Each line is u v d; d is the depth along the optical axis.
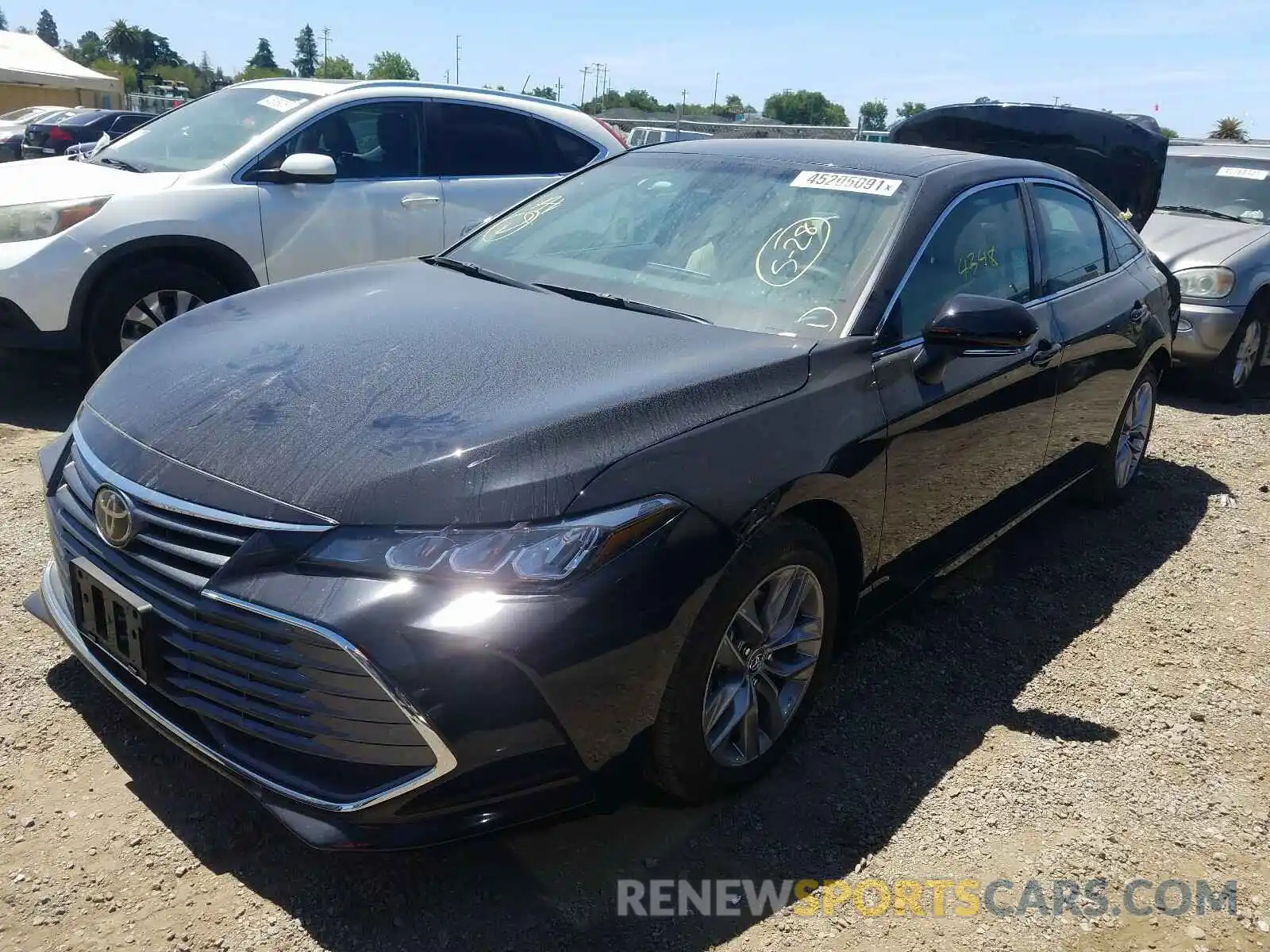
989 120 7.88
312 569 2.20
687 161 3.99
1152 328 4.91
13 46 38.94
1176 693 3.56
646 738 2.45
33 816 2.57
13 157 24.41
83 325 5.40
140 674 2.43
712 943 2.36
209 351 2.91
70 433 2.94
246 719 2.31
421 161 6.41
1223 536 4.96
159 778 2.75
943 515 3.48
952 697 3.44
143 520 2.40
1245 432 6.71
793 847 2.68
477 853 2.58
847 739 3.16
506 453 2.31
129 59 119.62
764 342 2.97
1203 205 8.37
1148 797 2.98
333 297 3.35
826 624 3.00
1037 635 3.91
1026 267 3.99
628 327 3.07
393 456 2.32
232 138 6.08
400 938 2.31
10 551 3.86
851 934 2.42
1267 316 7.41
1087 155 7.57
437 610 2.15
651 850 2.64
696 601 2.42
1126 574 4.49
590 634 2.24
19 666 3.17
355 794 2.22
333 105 6.13
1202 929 2.50
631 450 2.43
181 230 5.50
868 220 3.41
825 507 2.89
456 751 2.16
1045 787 2.99
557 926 2.38
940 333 3.14
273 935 2.29
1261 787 3.07
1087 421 4.48
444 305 3.21
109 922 2.29
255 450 2.40
